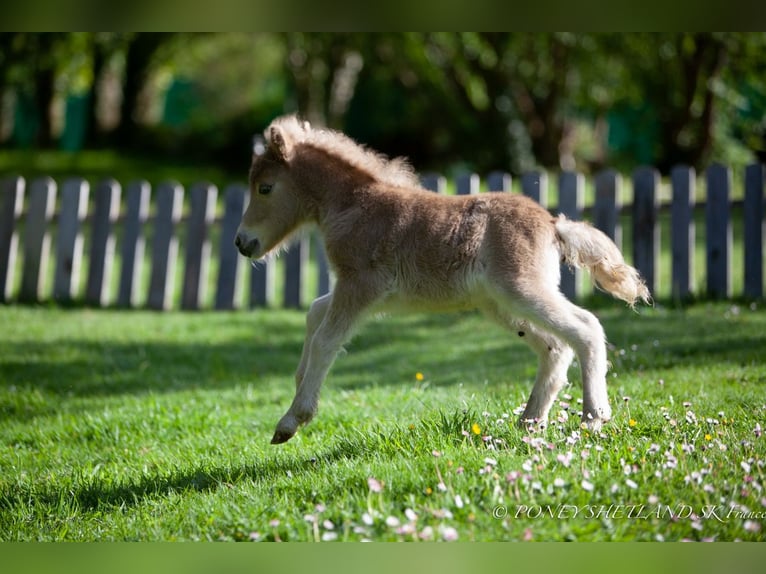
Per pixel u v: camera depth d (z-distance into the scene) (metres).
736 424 7.68
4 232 18.73
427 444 7.26
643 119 35.47
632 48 28.75
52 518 7.18
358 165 8.96
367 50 33.34
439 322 15.27
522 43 30.02
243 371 12.97
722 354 11.34
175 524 6.62
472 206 8.15
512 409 8.34
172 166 37.75
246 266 19.70
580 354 7.54
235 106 51.25
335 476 6.91
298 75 34.84
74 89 45.44
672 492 5.99
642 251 15.25
